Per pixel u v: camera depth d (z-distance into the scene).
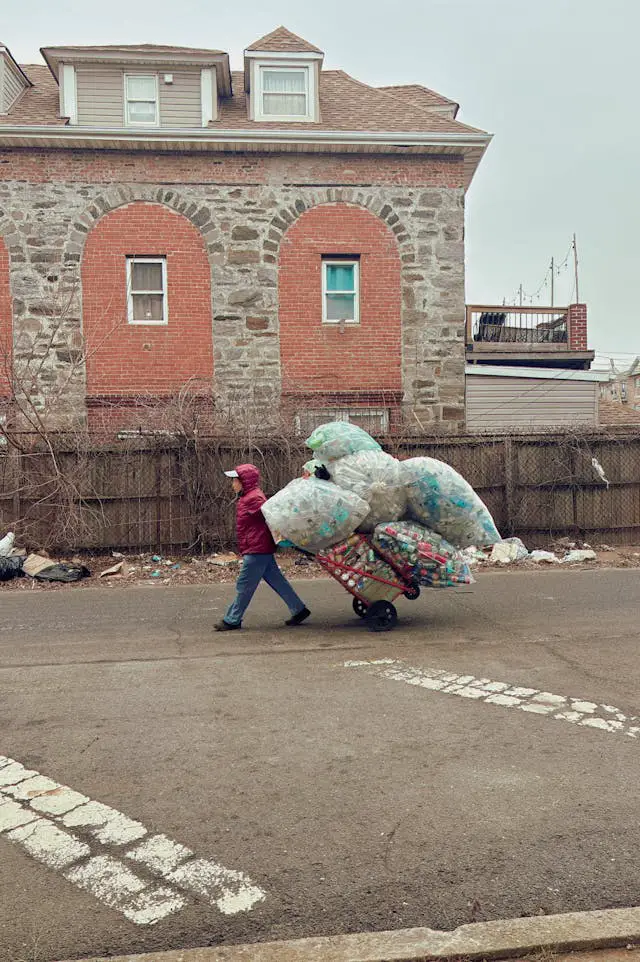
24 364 14.46
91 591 9.61
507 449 12.09
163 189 14.77
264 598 8.95
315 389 15.14
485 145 15.02
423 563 6.94
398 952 2.53
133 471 11.51
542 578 10.00
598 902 2.79
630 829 3.31
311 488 6.88
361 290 15.24
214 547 11.66
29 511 11.30
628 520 12.38
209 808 3.58
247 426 11.99
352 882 2.94
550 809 3.50
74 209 14.61
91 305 14.70
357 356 15.23
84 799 3.69
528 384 17.09
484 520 7.02
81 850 3.22
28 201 14.52
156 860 3.13
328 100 16.61
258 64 15.51
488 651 6.30
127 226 14.74
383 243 15.23
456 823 3.38
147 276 14.95
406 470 6.93
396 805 3.57
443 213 15.30
